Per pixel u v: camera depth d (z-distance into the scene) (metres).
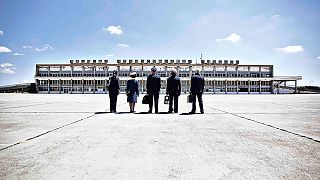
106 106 16.25
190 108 15.11
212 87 77.88
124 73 76.44
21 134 6.11
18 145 4.95
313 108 14.69
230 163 3.79
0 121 8.57
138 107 15.87
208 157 4.12
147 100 11.68
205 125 7.73
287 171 3.40
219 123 8.16
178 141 5.36
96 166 3.64
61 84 78.25
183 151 4.51
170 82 11.79
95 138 5.67
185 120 8.98
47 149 4.63
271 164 3.72
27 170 3.46
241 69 79.19
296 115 10.64
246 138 5.67
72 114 11.02
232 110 13.32
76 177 3.19
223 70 78.50
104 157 4.12
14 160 3.93
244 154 4.29
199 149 4.66
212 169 3.51
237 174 3.30
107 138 5.68
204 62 78.12
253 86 78.94
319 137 5.71
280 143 5.13
